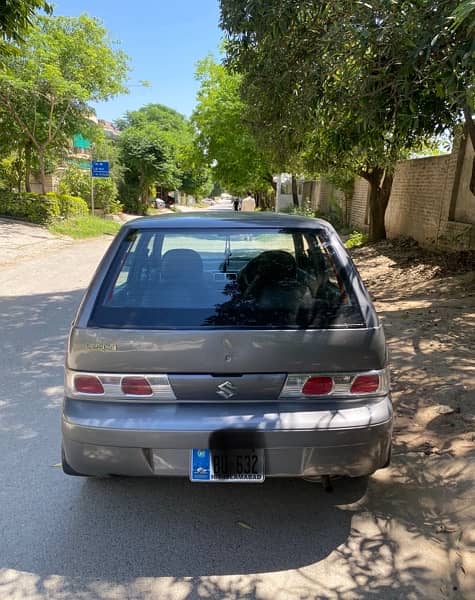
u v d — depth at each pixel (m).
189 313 2.76
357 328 2.72
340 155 8.46
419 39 4.50
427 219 12.41
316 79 5.78
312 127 6.98
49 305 8.38
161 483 3.32
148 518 2.98
